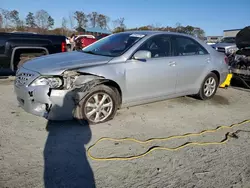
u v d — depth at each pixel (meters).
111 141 3.53
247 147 3.53
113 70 4.06
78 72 3.81
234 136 3.88
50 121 4.12
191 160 3.11
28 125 3.93
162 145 3.48
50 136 3.59
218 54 5.93
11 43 6.50
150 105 5.27
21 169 2.76
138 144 3.47
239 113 5.06
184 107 5.26
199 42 5.60
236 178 2.78
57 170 2.78
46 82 3.69
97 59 4.16
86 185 2.55
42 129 3.81
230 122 4.52
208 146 3.51
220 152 3.35
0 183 2.50
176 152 3.30
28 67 4.00
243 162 3.12
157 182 2.65
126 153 3.21
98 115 4.05
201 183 2.66
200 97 5.74
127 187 2.54
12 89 6.16
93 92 3.90
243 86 7.79
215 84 5.90
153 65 4.53
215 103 5.69
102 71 3.95
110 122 4.19
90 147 3.32
